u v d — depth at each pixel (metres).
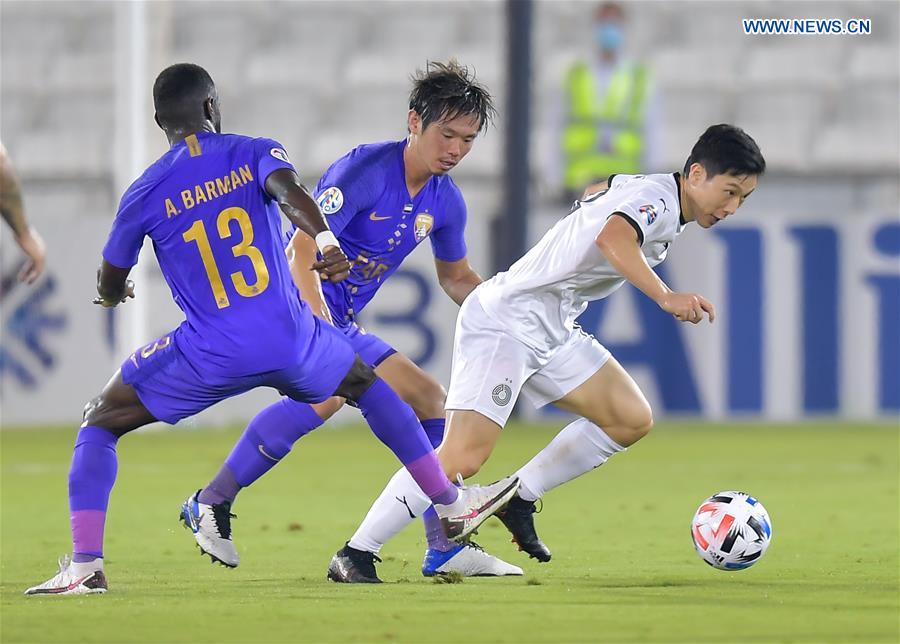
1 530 24.42
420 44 80.75
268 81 79.38
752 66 76.69
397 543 22.19
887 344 51.81
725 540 17.70
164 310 51.19
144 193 16.02
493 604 15.27
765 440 45.25
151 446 44.81
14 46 80.62
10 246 51.59
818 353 51.84
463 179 68.00
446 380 50.53
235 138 16.30
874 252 51.66
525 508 18.75
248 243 15.99
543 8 79.62
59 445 44.72
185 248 15.97
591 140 57.88
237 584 17.36
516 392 18.39
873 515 25.94
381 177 18.69
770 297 51.62
